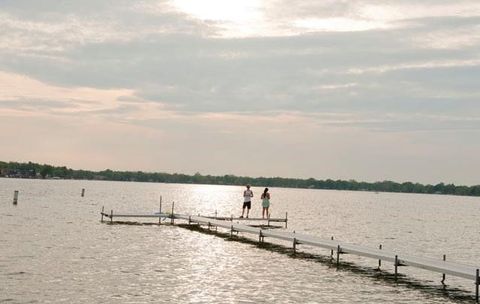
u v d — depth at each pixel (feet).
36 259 106.73
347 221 274.16
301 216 303.48
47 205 310.04
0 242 130.21
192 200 510.99
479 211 513.86
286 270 103.91
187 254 121.08
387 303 79.30
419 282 96.84
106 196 510.17
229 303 75.00
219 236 160.97
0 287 80.33
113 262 106.52
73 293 78.18
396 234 206.59
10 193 468.34
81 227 177.17
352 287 89.76
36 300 73.31
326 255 127.34
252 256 121.49
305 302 77.25
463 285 95.20
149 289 82.48
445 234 214.07
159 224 193.06
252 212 332.39
